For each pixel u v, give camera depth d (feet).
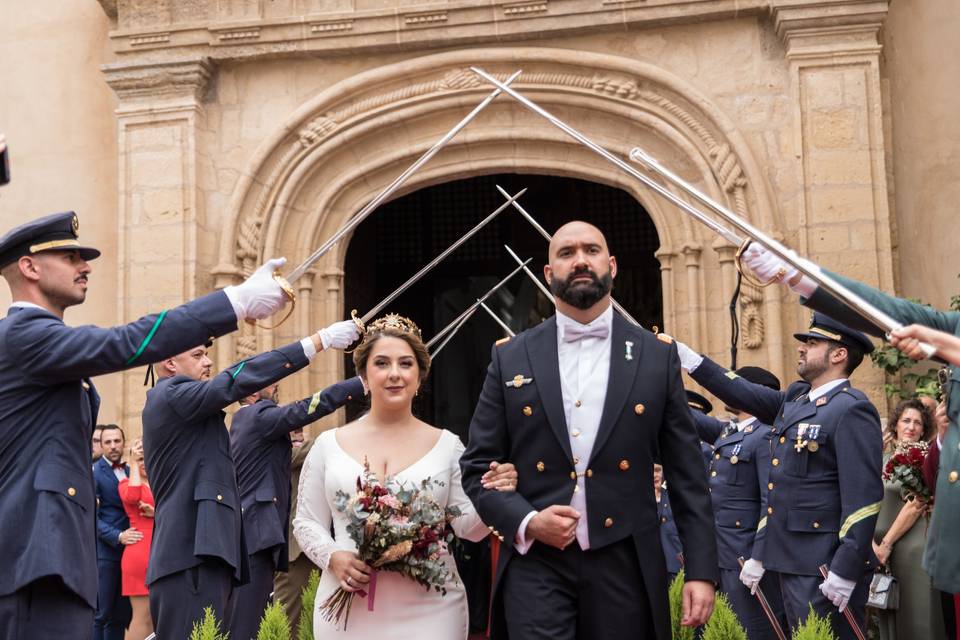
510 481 13.55
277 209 38.09
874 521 17.65
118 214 38.91
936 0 36.83
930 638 21.58
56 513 13.87
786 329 34.88
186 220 37.83
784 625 21.50
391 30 37.42
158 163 38.04
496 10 37.01
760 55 36.09
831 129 34.76
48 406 14.25
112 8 39.88
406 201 51.24
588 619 13.25
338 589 15.64
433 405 51.93
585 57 36.76
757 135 35.86
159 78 38.01
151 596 18.81
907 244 35.94
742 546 22.18
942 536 13.82
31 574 13.53
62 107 41.34
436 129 38.47
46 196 41.01
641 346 13.92
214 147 38.65
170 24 38.29
